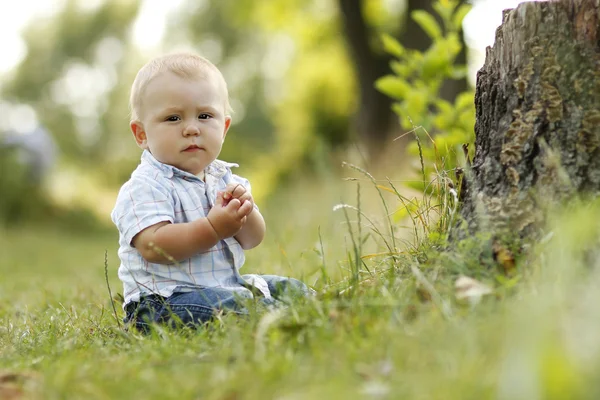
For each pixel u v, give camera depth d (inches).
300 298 129.2
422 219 147.3
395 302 111.7
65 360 111.3
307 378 91.1
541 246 115.8
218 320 129.2
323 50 1044.5
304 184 661.9
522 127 129.5
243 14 973.2
